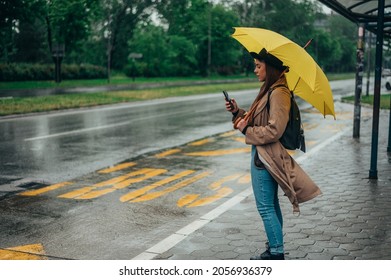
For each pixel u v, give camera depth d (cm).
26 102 2684
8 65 5300
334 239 619
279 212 543
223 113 2417
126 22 8731
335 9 1031
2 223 701
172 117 2216
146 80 6719
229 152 1320
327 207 762
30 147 1366
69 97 3161
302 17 9219
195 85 5553
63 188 911
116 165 1130
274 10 9200
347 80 8206
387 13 1112
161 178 998
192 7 8525
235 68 9050
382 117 2234
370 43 3500
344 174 1007
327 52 10106
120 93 3725
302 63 482
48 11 4825
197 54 8419
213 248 591
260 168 508
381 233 642
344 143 1434
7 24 4688
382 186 904
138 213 750
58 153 1277
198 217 727
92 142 1468
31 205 797
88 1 5053
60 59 4769
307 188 508
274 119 482
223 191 889
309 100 519
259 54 497
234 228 665
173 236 637
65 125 1884
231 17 8544
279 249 522
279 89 491
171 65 7956
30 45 7419
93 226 688
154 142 1484
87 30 5162
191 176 1018
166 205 795
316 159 1176
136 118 2159
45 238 639
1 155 1241
